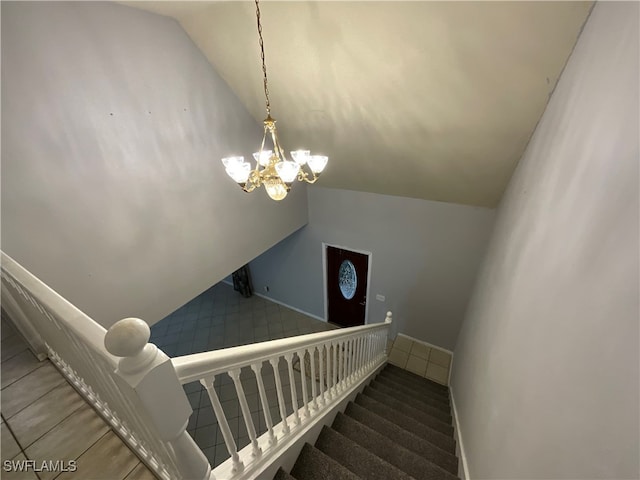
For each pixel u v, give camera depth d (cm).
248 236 336
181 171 244
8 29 143
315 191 422
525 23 142
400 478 167
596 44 113
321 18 177
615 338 68
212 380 99
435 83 194
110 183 199
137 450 121
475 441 183
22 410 143
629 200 71
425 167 291
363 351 293
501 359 162
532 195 168
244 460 128
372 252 423
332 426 210
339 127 277
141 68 200
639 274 62
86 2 167
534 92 173
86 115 179
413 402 302
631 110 77
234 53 227
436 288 398
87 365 111
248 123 299
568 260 102
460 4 145
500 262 220
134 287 229
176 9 192
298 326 517
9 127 151
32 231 168
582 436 75
